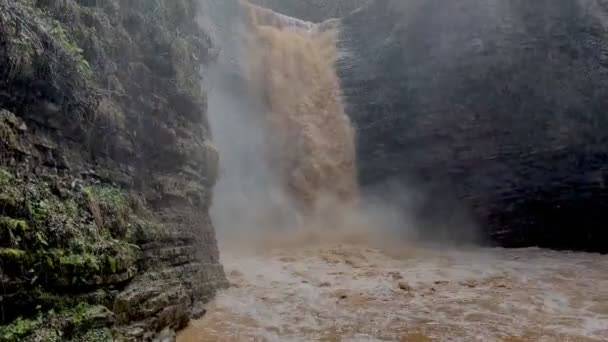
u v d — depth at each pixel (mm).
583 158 14039
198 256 7980
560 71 14805
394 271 11422
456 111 16219
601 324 7531
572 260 12719
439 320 7746
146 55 7281
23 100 4402
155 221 6703
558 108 14594
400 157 17359
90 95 5363
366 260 12852
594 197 13781
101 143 5742
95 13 5984
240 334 6746
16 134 4195
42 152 4562
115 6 6555
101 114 5668
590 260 12648
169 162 7617
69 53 5035
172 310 5988
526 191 14875
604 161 13719
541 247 14602
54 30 4949
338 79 19562
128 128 6453
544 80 14938
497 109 15484
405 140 17266
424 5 17766
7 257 3473
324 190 17984
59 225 4156
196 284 7508
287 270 11359
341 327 7352
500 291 9625
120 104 6305
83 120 5266
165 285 6059
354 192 17922
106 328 4277
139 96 6887
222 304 8055
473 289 9805
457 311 8250
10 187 3822
